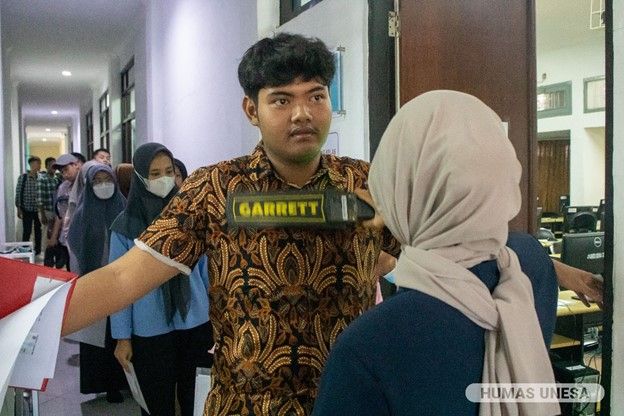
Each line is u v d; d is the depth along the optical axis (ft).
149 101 20.17
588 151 21.80
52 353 3.09
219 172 3.73
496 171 2.14
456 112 2.20
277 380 3.47
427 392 2.12
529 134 7.88
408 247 2.29
